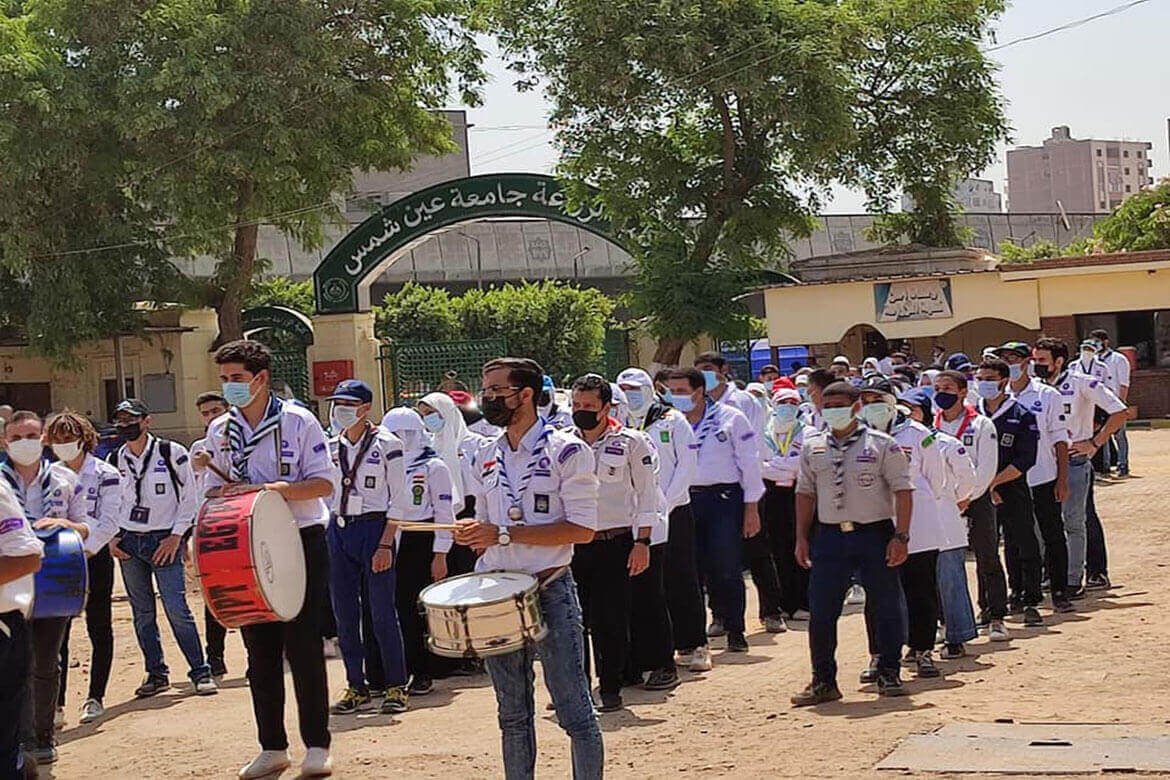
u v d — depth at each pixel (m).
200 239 37.12
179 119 35.75
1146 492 21.28
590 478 7.39
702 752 8.73
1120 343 36.00
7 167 35.41
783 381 16.98
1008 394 13.05
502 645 6.86
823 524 10.11
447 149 41.38
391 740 9.72
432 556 11.59
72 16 35.72
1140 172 149.00
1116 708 9.07
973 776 7.54
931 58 39.66
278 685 8.93
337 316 38.78
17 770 7.04
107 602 11.77
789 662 11.91
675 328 36.22
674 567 11.74
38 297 36.94
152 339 39.34
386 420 11.58
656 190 37.31
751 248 37.97
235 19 35.88
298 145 36.62
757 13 34.91
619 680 10.23
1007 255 58.78
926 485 10.88
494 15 36.78
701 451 12.65
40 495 10.19
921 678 10.70
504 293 50.22
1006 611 12.41
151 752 10.05
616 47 35.53
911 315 37.53
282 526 8.52
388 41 38.59
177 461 12.16
